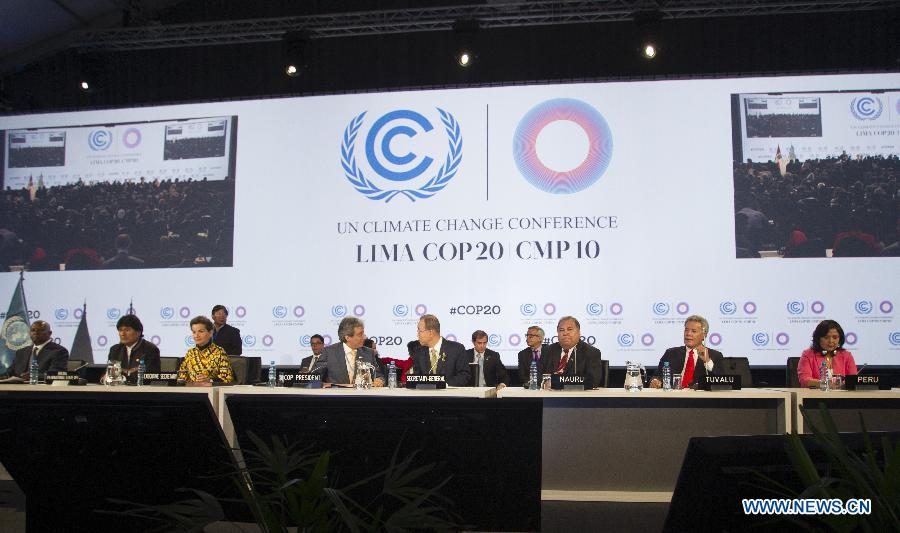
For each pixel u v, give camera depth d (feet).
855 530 4.42
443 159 23.81
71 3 26.50
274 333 23.93
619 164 23.15
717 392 11.98
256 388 12.25
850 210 22.33
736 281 22.43
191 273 24.47
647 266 22.79
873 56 24.26
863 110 22.59
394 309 23.57
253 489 5.12
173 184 24.93
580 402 12.55
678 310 22.56
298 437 6.45
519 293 23.15
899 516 4.12
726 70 24.76
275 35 25.03
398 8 26.58
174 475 6.63
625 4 23.03
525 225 23.34
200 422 6.38
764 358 22.20
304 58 23.94
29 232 25.50
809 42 24.54
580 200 23.18
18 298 25.20
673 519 4.85
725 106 22.94
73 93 27.66
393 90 24.26
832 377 13.26
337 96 24.48
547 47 25.54
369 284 23.73
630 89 23.31
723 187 22.74
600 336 22.79
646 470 12.34
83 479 6.82
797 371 17.03
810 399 11.95
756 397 11.97
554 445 12.55
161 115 25.26
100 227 25.16
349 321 14.48
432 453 6.45
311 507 4.83
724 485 4.57
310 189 24.26
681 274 22.63
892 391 12.00
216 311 22.45
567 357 14.85
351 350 14.76
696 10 23.18
